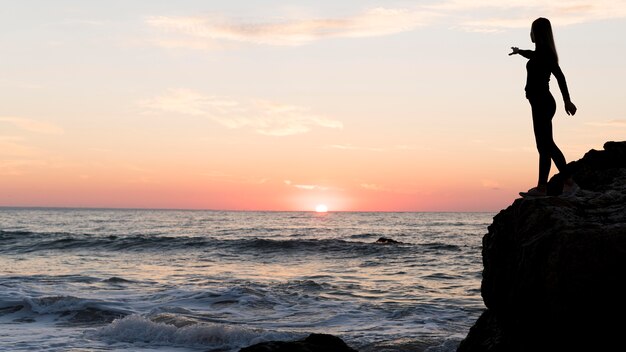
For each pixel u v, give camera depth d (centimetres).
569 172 825
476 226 7994
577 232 675
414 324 1537
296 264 3047
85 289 2089
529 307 711
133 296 1947
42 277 2392
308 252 3509
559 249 677
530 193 847
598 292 652
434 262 3022
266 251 3575
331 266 2945
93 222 9881
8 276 2412
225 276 2534
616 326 648
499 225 824
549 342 694
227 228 7550
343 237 5500
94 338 1399
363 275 2573
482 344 818
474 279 2392
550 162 839
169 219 11900
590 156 934
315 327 1517
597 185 868
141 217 13550
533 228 732
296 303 1842
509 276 768
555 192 867
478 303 1830
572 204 744
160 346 1334
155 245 3906
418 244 3897
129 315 1558
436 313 1673
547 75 838
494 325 827
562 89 826
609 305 649
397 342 1305
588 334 661
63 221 10425
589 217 716
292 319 1620
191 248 3769
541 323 696
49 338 1401
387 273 2634
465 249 3572
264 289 2055
